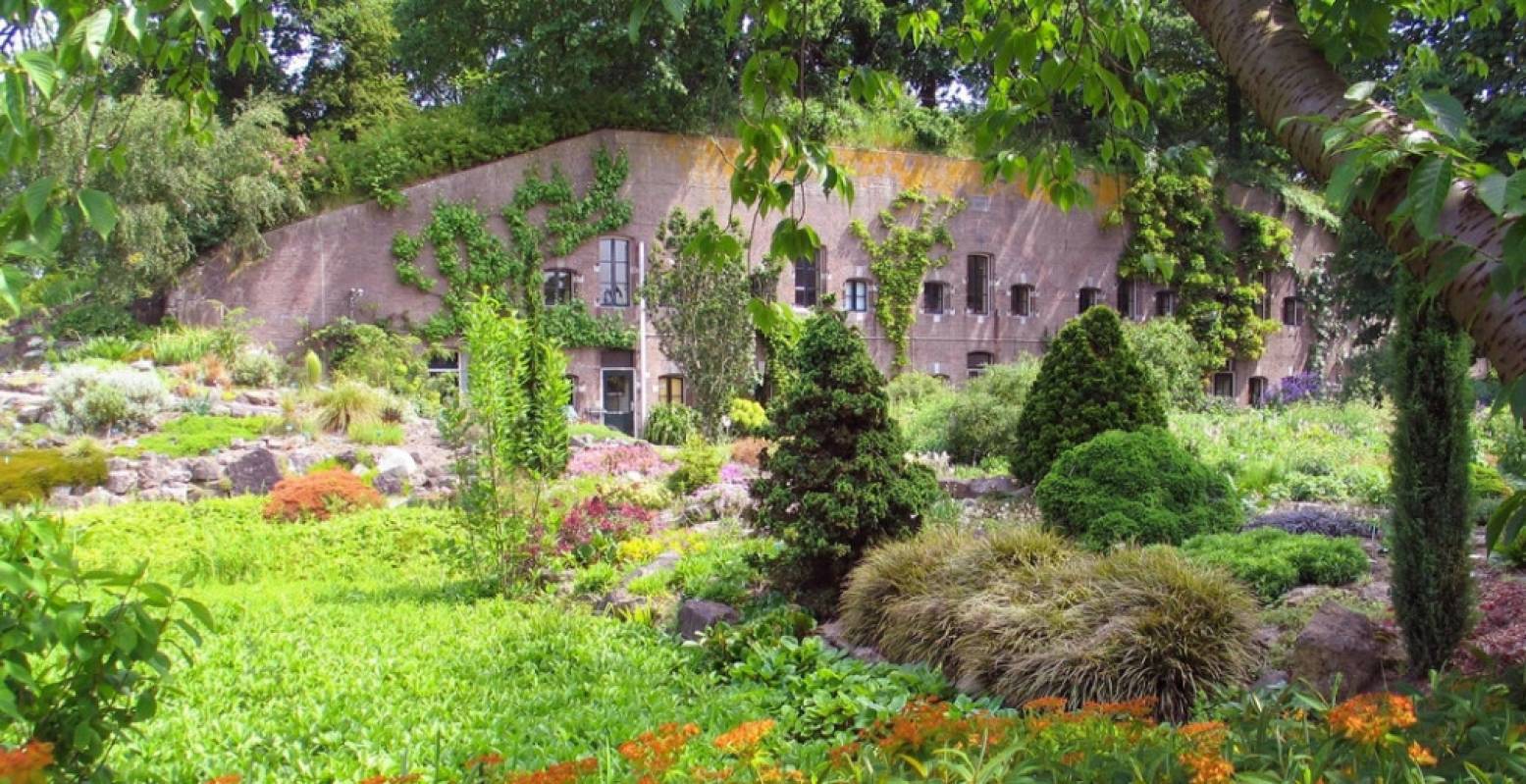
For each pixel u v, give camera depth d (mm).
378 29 29109
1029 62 3336
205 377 18828
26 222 2076
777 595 6977
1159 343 23672
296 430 16891
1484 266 1791
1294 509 9961
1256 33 2230
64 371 16906
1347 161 1733
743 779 2262
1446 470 5062
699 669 5848
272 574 9742
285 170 21781
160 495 14023
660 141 25109
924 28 3961
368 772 3861
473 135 23688
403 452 15883
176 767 3832
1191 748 2133
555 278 24438
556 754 4012
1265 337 31156
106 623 2127
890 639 5762
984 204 28156
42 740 2037
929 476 7273
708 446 15672
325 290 22156
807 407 6984
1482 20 3449
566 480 13602
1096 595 5223
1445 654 4965
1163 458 8133
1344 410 20250
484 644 6312
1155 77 3297
